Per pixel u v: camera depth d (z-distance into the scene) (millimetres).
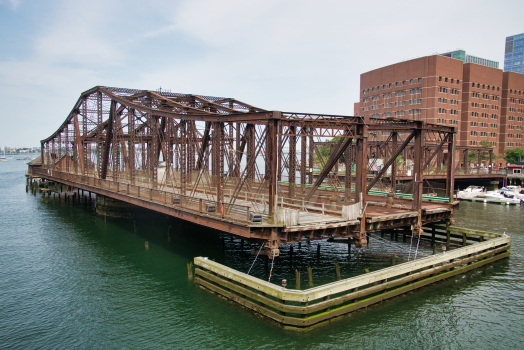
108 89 36094
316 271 22250
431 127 25375
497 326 16109
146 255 26297
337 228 19672
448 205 27938
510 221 39281
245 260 24656
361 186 20672
